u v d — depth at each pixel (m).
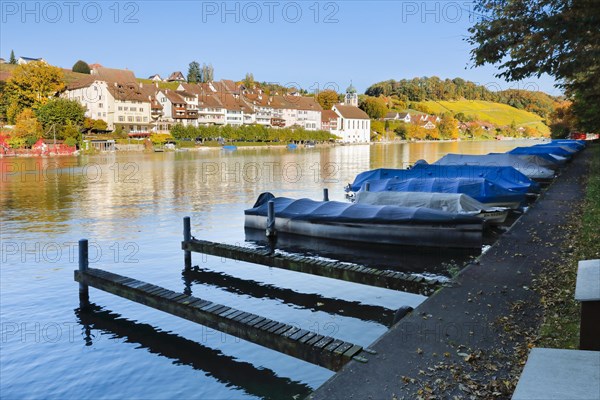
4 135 95.00
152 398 9.94
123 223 28.84
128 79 137.62
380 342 9.02
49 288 16.92
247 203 36.41
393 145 154.38
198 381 10.56
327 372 10.85
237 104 148.88
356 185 34.66
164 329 13.35
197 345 12.32
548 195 27.59
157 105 130.38
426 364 8.12
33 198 39.38
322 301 15.36
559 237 16.98
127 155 96.81
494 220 23.67
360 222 22.03
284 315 14.27
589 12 10.75
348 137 171.25
